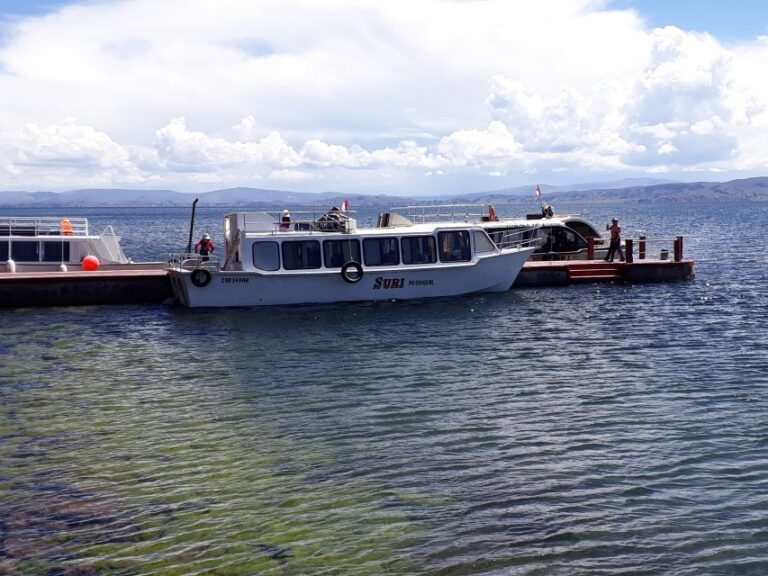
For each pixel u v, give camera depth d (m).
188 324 28.53
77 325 28.52
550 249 39.94
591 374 20.53
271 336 26.20
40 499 12.41
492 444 14.98
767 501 12.22
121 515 11.83
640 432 15.59
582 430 15.78
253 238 31.27
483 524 11.54
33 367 21.89
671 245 73.31
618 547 10.85
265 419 16.75
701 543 10.94
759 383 19.38
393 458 14.26
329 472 13.56
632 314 30.19
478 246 34.19
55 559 10.48
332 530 11.34
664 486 12.84
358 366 21.78
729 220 163.00
